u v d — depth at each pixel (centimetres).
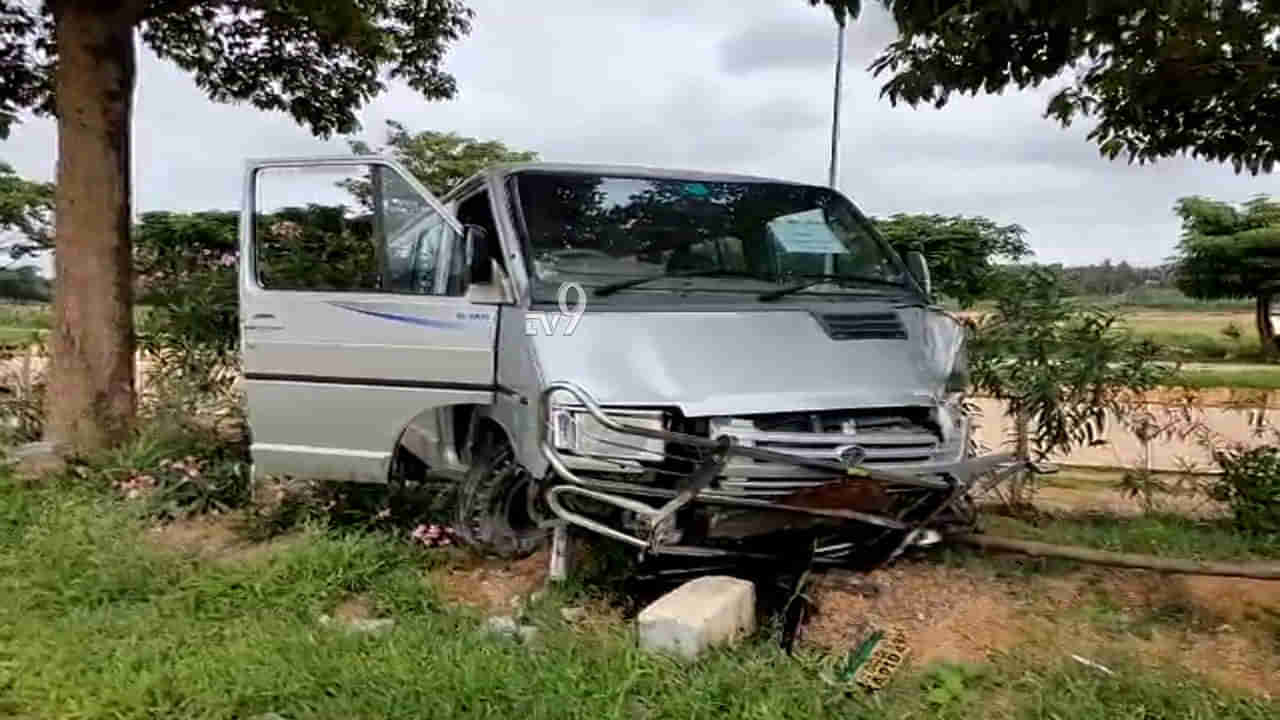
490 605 451
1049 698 352
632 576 448
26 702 346
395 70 1008
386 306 481
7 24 858
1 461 647
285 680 359
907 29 443
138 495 591
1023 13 396
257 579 462
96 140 710
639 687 351
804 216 500
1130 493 667
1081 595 464
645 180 492
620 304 427
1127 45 436
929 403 425
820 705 342
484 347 451
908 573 487
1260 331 2192
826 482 394
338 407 498
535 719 331
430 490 572
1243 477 593
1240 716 345
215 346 723
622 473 389
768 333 429
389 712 337
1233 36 416
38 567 477
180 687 356
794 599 424
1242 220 2605
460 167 2159
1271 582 471
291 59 965
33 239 915
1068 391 583
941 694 359
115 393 705
